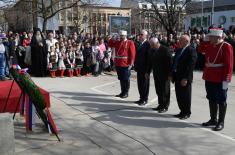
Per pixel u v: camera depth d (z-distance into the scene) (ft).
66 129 23.30
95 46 50.78
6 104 23.68
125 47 33.01
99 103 31.19
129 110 28.78
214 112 24.30
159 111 28.09
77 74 49.75
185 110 26.43
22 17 102.83
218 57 23.13
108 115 27.12
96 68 50.60
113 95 34.94
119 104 30.94
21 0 80.07
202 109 29.27
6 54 44.27
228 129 23.86
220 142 21.30
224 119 25.62
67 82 43.57
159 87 28.17
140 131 23.24
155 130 23.49
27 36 55.16
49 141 20.66
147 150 19.81
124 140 21.40
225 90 23.38
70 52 49.55
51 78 47.29
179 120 25.95
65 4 95.81
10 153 16.40
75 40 56.29
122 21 65.31
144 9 126.11
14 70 21.42
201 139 21.80
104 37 57.41
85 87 39.68
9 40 50.88
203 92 36.99
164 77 27.71
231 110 29.17
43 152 18.98
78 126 24.11
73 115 26.96
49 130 21.42
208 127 24.26
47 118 21.18
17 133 21.83
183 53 25.67
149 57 29.73
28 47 48.85
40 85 40.88
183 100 26.17
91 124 24.66
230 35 53.93
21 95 22.77
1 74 43.86
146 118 26.43
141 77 30.55
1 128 16.07
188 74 25.50
